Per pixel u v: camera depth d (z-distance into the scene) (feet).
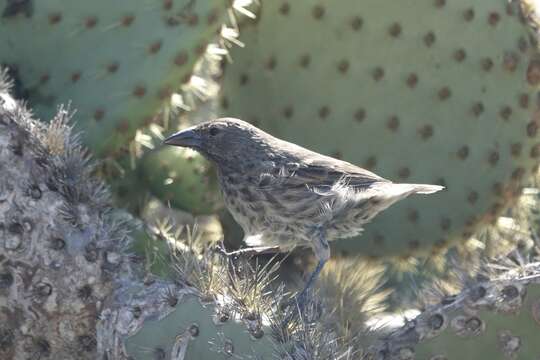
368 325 25.54
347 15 30.30
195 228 27.68
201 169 34.32
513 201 31.73
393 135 30.45
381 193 27.20
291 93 30.94
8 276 22.45
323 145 30.73
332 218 27.27
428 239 30.94
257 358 21.26
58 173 23.00
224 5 27.37
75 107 27.61
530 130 31.30
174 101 29.01
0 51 28.48
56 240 22.52
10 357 22.99
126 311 22.17
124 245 23.39
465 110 30.60
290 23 30.81
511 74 30.89
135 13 27.76
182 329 21.72
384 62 30.27
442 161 30.60
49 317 22.59
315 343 21.42
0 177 22.45
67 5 28.27
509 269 23.84
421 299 25.81
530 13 31.32
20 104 25.00
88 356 22.85
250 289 22.33
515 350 23.09
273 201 27.25
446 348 23.39
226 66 32.30
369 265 30.17
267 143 27.96
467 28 30.42
